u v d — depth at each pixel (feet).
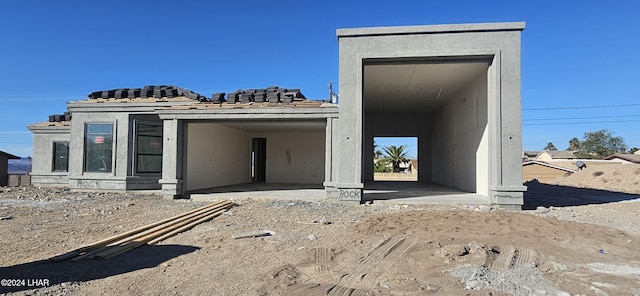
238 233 23.20
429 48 37.09
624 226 26.58
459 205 35.94
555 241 20.70
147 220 27.68
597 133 181.27
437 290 13.44
